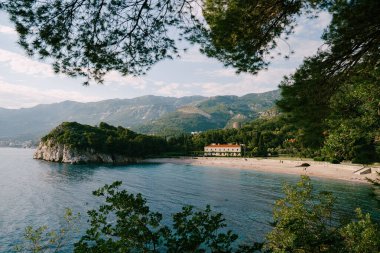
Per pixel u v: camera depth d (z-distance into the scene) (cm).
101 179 7312
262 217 3550
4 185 5897
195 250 587
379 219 3125
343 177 7181
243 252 614
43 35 627
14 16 587
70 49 680
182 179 7431
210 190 5638
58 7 614
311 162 9912
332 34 762
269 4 758
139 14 684
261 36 818
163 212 3856
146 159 15138
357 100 914
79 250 514
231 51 816
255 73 869
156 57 754
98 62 717
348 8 692
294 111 841
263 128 17375
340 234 1058
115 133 16112
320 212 1430
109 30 688
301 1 758
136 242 572
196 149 18125
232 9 749
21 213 3759
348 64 820
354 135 1102
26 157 16662
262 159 12244
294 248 992
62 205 4238
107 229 568
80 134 14262
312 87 822
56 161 13450
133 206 584
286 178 7556
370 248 961
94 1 636
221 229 3053
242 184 6462
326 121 902
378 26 704
